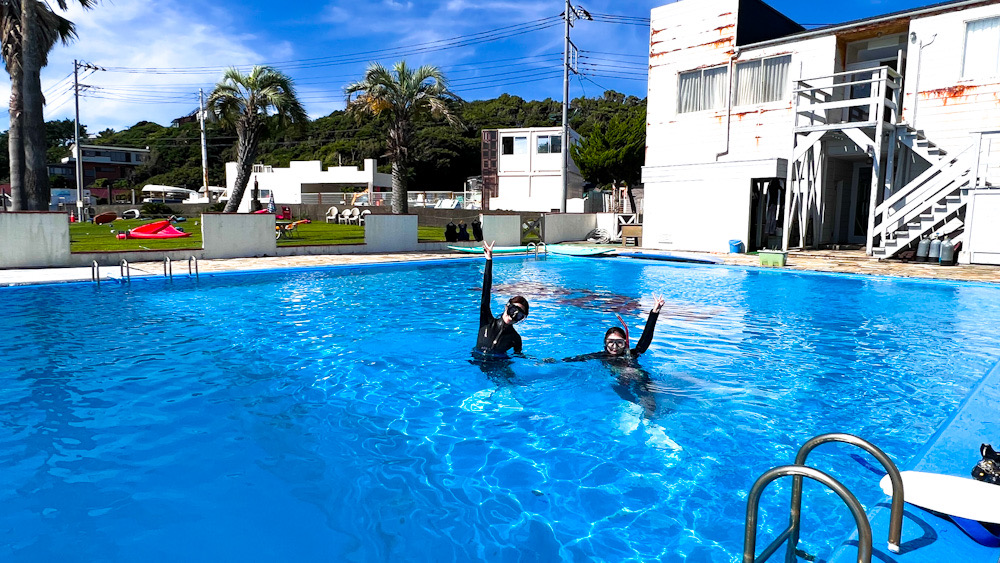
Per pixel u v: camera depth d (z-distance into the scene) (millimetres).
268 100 26062
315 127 84375
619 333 5926
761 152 19766
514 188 41812
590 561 2859
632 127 36375
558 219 23938
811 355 6898
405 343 7508
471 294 11727
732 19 19938
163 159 81688
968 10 15961
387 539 3059
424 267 16625
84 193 56375
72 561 2842
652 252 18891
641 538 3057
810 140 17297
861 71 16062
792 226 19922
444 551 2955
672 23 21406
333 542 3031
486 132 42250
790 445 4266
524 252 20344
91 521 3211
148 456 4082
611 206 41625
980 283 11719
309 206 40531
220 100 26141
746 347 7309
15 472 3811
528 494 3545
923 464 3404
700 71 20922
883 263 15227
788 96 19047
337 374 6105
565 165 26156
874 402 5238
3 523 3178
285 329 8352
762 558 2232
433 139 67125
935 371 6219
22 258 13844
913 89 17078
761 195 19344
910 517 2789
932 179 15266
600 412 4941
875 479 3643
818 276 13758
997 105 15828
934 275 12789
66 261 14312
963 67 16266
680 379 5918
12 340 7566
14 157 17859
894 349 7191
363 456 4094
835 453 4090
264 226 17594
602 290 12180
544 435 4457
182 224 32094
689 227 19828
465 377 5961
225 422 4750
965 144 16406
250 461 4012
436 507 3398
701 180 19375
